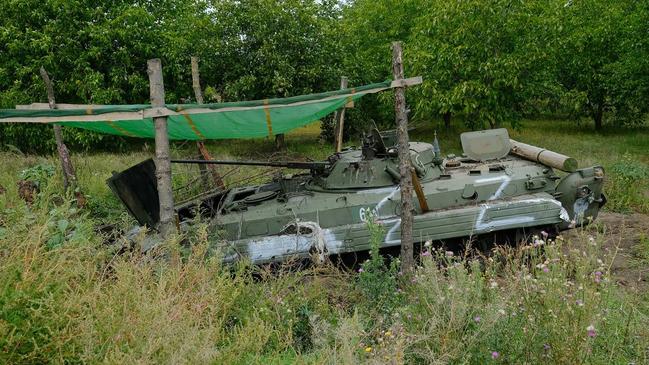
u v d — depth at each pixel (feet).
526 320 15.25
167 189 19.77
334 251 24.72
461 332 14.90
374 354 14.32
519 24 50.72
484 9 49.98
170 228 19.85
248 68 57.06
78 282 15.44
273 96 57.26
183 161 26.22
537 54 49.96
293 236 24.49
